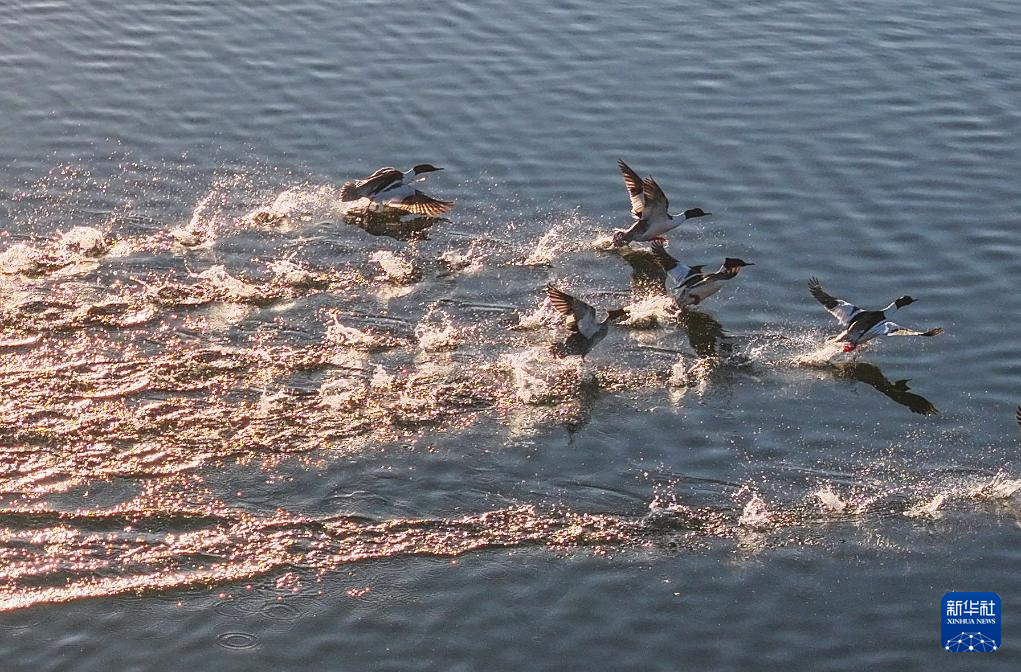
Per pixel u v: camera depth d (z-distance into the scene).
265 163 25.34
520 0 32.66
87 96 27.28
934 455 18.53
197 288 21.50
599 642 14.85
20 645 14.49
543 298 21.97
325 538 16.33
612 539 16.56
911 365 20.59
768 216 24.34
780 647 14.90
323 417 18.64
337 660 14.47
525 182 25.20
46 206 23.44
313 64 29.06
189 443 17.91
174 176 24.72
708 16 32.34
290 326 20.77
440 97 27.97
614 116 27.53
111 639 14.64
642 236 22.47
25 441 17.75
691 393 19.73
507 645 14.75
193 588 15.42
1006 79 29.89
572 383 19.77
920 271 22.83
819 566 16.27
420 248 23.16
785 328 21.42
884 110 28.25
